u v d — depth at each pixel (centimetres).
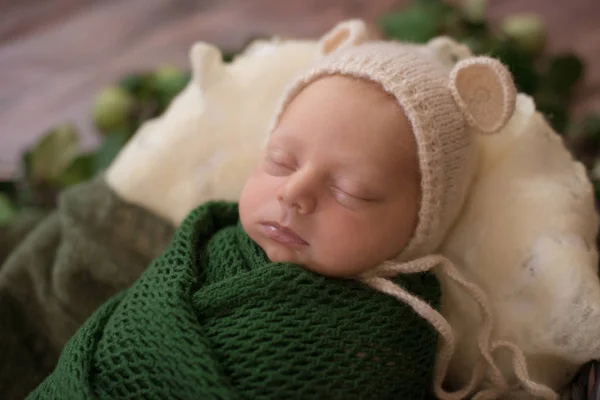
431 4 133
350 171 62
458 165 67
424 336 66
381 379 61
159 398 58
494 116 66
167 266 68
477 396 69
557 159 73
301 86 69
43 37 162
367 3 167
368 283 65
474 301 72
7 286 86
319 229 63
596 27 155
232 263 68
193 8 170
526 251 68
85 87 146
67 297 85
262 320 61
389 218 64
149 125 93
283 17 164
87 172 117
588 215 71
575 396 66
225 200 82
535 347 67
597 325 63
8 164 126
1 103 143
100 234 87
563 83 134
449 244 74
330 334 61
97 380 61
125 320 64
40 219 104
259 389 57
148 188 86
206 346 58
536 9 162
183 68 147
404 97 63
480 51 117
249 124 85
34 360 87
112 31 163
